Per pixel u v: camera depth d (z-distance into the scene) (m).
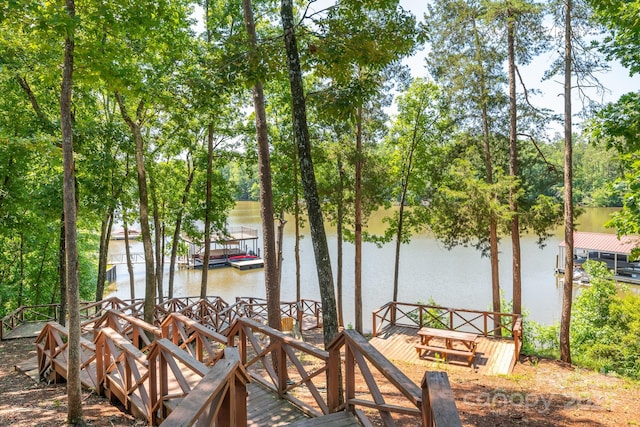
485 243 14.85
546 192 14.02
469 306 23.97
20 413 5.58
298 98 5.67
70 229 5.23
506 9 11.95
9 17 5.00
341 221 16.31
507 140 13.85
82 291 21.09
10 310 19.44
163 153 15.59
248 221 59.59
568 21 10.86
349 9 5.94
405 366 10.12
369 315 22.36
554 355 12.19
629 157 7.87
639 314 15.18
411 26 5.89
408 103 16.30
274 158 15.63
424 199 15.59
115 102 14.11
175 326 6.96
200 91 6.67
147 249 10.80
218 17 13.89
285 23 5.66
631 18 6.97
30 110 11.27
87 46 5.53
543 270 32.25
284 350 5.27
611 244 31.48
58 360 7.27
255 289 30.44
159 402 4.80
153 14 6.17
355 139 15.05
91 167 11.61
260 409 5.02
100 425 5.11
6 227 11.91
